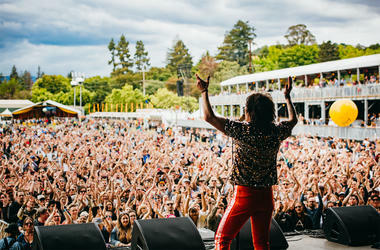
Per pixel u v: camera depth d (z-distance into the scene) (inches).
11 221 277.6
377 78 1125.7
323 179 354.9
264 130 88.6
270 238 162.4
